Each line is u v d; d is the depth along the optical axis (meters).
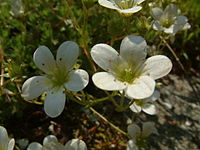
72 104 0.08
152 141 0.08
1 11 0.09
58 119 0.08
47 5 0.09
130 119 0.08
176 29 0.08
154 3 0.08
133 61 0.05
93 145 0.08
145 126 0.07
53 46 0.08
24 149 0.07
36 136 0.08
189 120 0.08
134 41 0.05
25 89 0.05
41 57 0.05
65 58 0.05
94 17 0.09
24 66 0.08
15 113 0.08
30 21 0.09
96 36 0.08
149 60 0.05
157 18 0.07
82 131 0.08
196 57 0.10
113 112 0.08
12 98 0.07
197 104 0.09
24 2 0.09
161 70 0.05
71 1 0.09
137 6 0.06
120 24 0.07
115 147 0.08
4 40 0.08
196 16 0.11
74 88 0.05
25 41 0.08
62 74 0.05
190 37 0.10
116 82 0.05
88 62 0.08
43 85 0.05
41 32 0.09
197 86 0.09
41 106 0.08
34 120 0.08
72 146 0.05
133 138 0.07
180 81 0.10
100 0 0.06
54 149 0.05
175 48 0.10
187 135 0.08
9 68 0.06
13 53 0.08
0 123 0.07
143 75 0.05
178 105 0.09
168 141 0.08
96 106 0.08
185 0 0.11
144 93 0.05
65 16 0.09
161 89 0.09
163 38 0.09
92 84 0.08
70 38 0.09
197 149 0.08
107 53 0.05
